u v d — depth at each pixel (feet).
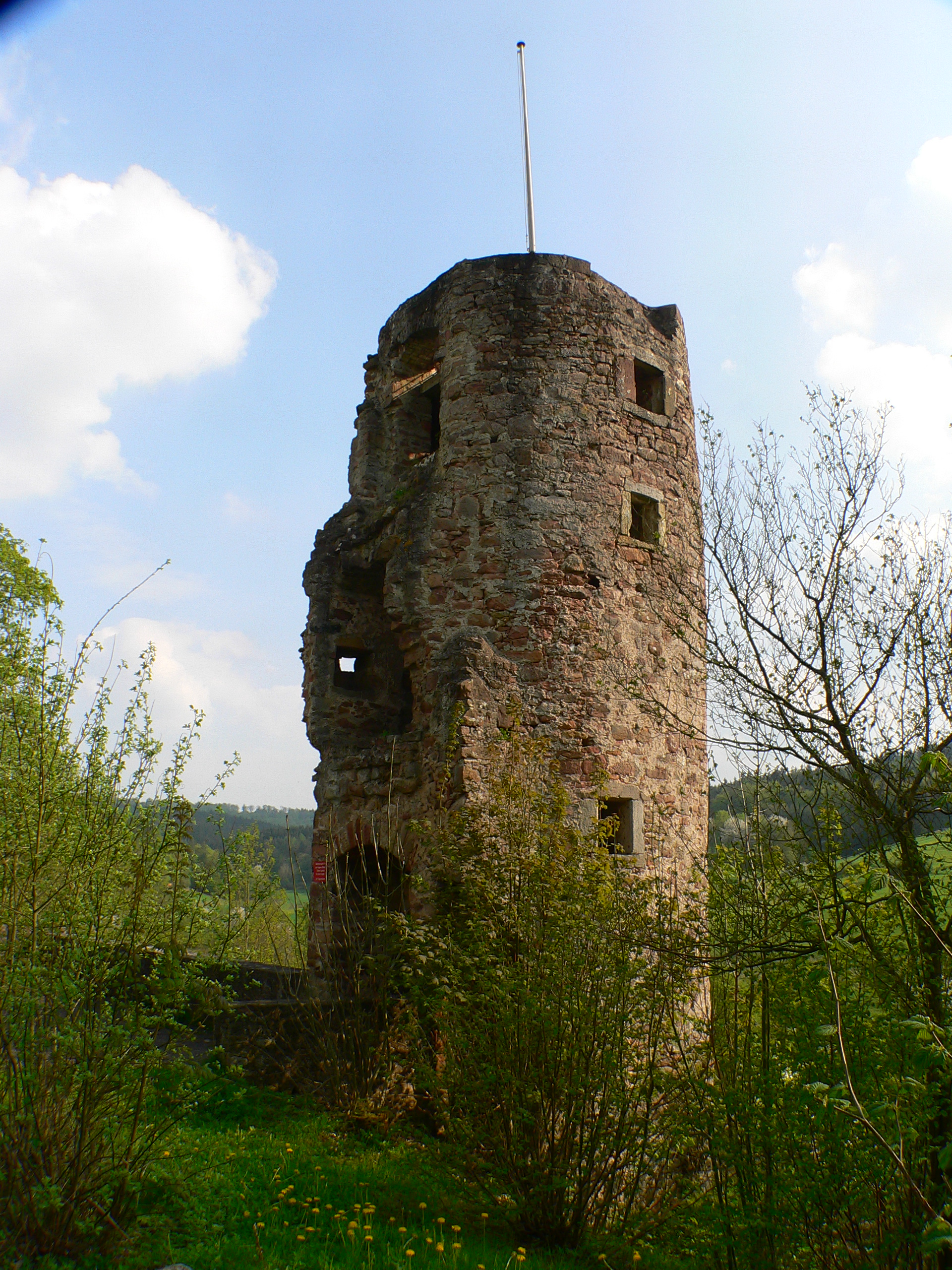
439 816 27.02
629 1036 17.62
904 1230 13.44
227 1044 24.47
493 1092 17.46
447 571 30.99
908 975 15.19
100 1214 12.87
